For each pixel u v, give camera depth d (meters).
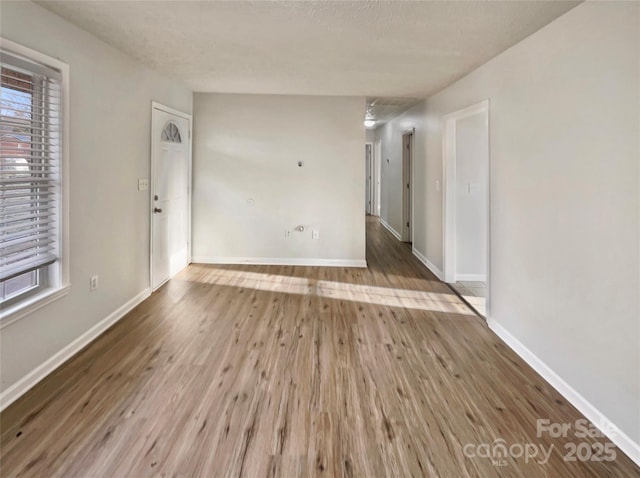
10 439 1.86
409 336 3.17
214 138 5.25
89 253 2.92
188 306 3.76
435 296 4.21
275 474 1.70
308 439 1.92
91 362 2.63
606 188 1.98
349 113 5.26
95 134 2.95
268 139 5.27
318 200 5.38
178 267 4.95
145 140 3.81
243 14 2.46
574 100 2.22
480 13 2.36
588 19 2.10
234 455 1.80
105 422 2.01
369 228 8.90
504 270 3.10
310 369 2.61
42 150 2.41
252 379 2.46
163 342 2.97
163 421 2.03
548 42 2.48
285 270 5.20
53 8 2.38
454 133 4.59
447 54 3.17
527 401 2.28
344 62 3.46
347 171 5.35
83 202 2.82
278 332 3.20
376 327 3.35
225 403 2.20
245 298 4.05
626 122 1.85
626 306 1.86
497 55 3.18
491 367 2.68
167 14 2.48
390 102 5.85
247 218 5.39
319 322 3.44
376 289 4.45
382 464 1.77
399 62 3.44
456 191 4.70
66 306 2.66
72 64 2.65
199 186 5.31
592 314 2.09
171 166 4.55
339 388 2.38
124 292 3.50
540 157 2.57
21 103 2.24
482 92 3.50
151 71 3.87
